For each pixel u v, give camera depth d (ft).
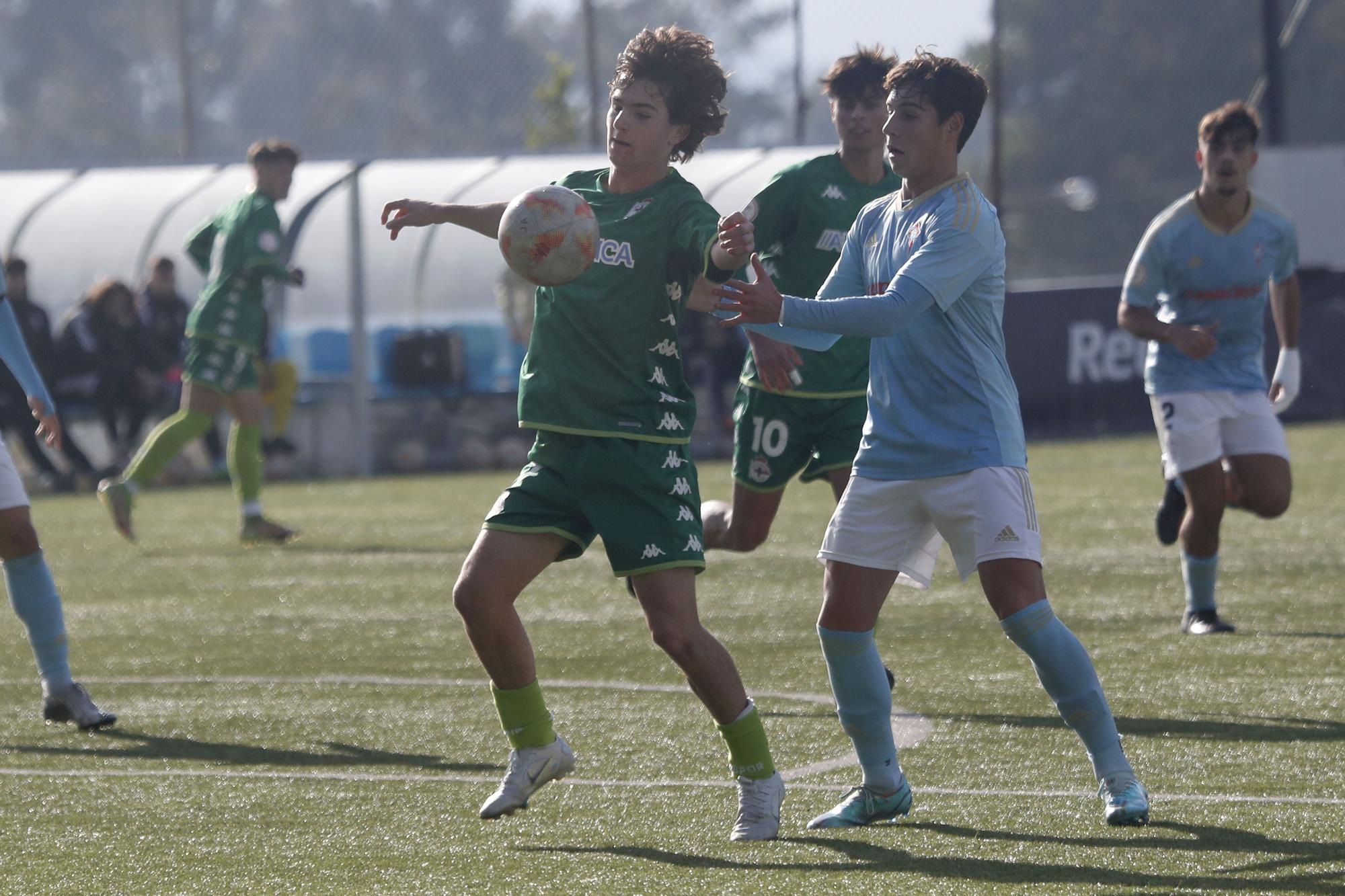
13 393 192.75
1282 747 57.41
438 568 115.96
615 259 47.78
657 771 55.77
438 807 51.26
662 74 48.19
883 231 49.47
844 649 48.65
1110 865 43.19
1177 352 83.76
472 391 214.28
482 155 230.07
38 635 64.08
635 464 47.44
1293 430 213.25
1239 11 379.55
